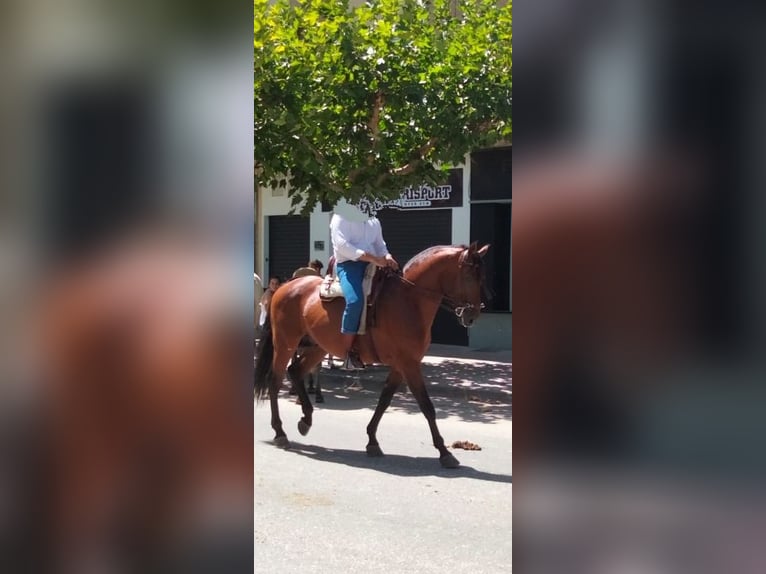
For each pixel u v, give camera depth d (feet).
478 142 31.37
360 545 13.71
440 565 12.73
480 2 32.45
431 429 19.86
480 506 16.15
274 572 12.37
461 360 40.78
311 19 29.84
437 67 30.27
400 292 19.81
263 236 54.39
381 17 32.63
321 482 18.12
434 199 46.11
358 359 20.81
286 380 35.86
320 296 21.21
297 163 30.83
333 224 20.38
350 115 30.83
